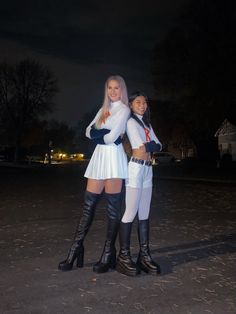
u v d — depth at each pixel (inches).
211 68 1320.1
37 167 1787.6
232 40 1300.4
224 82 1312.7
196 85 1355.8
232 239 318.7
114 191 228.8
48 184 824.9
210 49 1332.4
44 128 3147.1
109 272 231.9
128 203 228.7
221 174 1190.3
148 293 201.3
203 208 488.7
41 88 2711.6
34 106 2704.2
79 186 775.1
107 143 225.9
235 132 2006.6
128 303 189.2
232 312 181.3
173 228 361.4
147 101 237.8
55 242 305.3
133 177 228.4
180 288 208.4
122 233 229.3
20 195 614.9
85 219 234.2
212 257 265.4
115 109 225.6
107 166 226.5
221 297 197.5
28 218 410.6
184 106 1441.9
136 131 229.6
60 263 234.1
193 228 361.7
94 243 301.0
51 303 188.4
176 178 1069.8
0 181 909.8
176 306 186.5
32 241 308.8
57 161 3169.3
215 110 1366.9
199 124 1451.8
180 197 611.8
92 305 186.7
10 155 2913.4
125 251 229.3
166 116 1950.1
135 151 230.5
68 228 359.3
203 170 1375.5
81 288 206.7
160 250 282.8
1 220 399.5
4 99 2691.9
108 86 227.6
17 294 198.8
